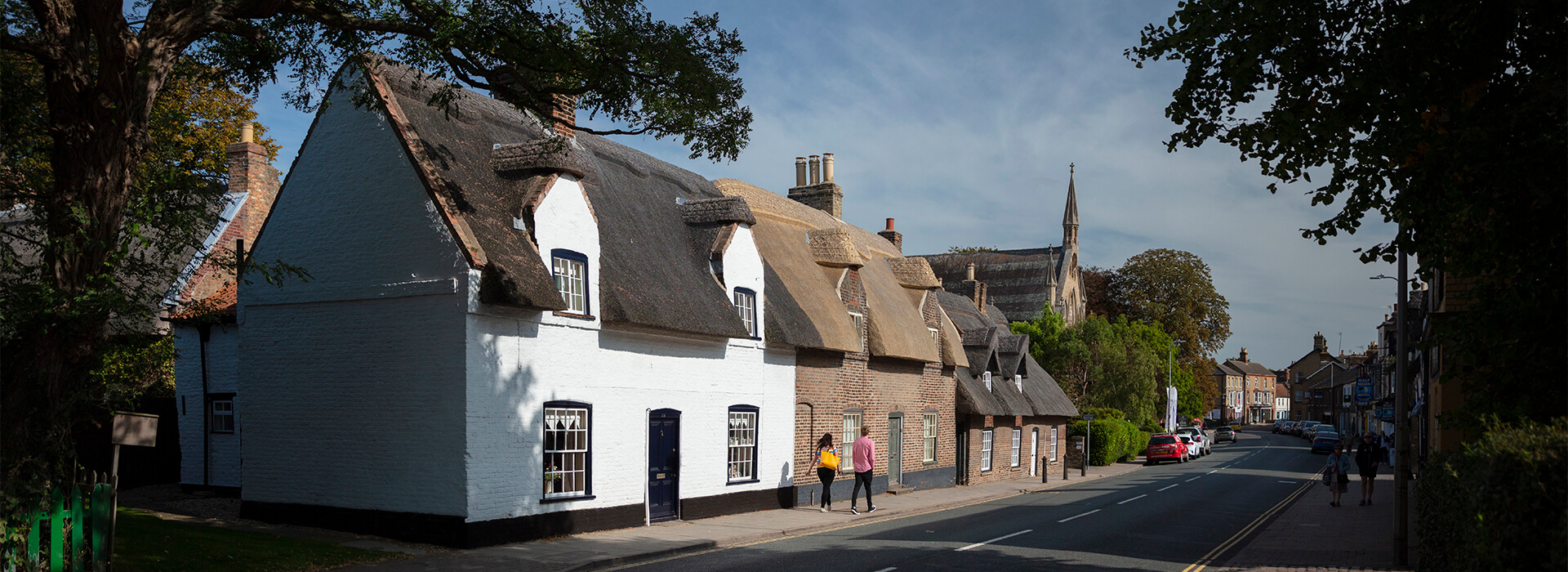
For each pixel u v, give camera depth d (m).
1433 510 12.11
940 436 33.97
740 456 23.28
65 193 11.22
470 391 16.17
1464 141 9.40
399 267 17.08
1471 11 9.72
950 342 34.78
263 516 18.31
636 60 14.66
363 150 17.80
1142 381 64.12
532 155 18.12
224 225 26.52
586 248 18.72
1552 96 8.84
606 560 14.87
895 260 35.09
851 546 17.48
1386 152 9.88
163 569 12.27
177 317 18.19
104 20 10.89
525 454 17.16
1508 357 9.92
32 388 11.00
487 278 16.39
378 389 17.14
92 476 11.49
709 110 14.93
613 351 19.22
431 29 13.98
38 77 14.19
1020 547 17.38
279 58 14.77
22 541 10.59
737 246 23.55
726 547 17.50
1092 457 53.47
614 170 22.94
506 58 14.78
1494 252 9.73
